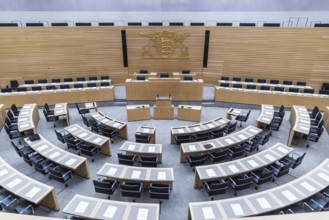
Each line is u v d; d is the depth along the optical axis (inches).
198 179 271.0
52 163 293.4
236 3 636.1
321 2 597.6
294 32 532.7
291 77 565.3
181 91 516.7
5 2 612.1
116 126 377.4
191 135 362.9
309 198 225.6
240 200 205.6
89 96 517.3
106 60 601.9
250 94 502.6
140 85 511.5
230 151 309.3
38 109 502.3
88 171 293.1
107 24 602.9
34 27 544.4
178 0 648.4
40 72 576.4
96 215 188.4
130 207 195.8
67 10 645.3
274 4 619.8
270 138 394.6
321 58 532.4
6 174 243.0
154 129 369.7
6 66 553.0
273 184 286.7
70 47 575.2
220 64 600.1
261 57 569.6
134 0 650.8
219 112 501.7
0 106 427.5
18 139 386.3
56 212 241.0
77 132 348.8
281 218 61.5
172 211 245.3
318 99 471.5
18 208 218.8
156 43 589.3
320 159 336.2
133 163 294.7
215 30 574.2
